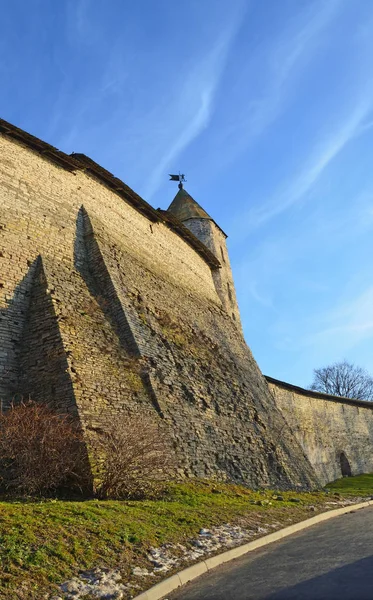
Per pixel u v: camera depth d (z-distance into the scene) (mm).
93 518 6883
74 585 5113
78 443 9180
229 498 11008
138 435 9781
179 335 16438
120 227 17219
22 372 10758
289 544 7719
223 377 17562
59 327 11102
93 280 13953
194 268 22953
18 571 5051
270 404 20500
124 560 6004
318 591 4785
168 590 5398
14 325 11227
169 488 10281
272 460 16531
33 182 13836
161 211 20922
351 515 11305
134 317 13875
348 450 30234
